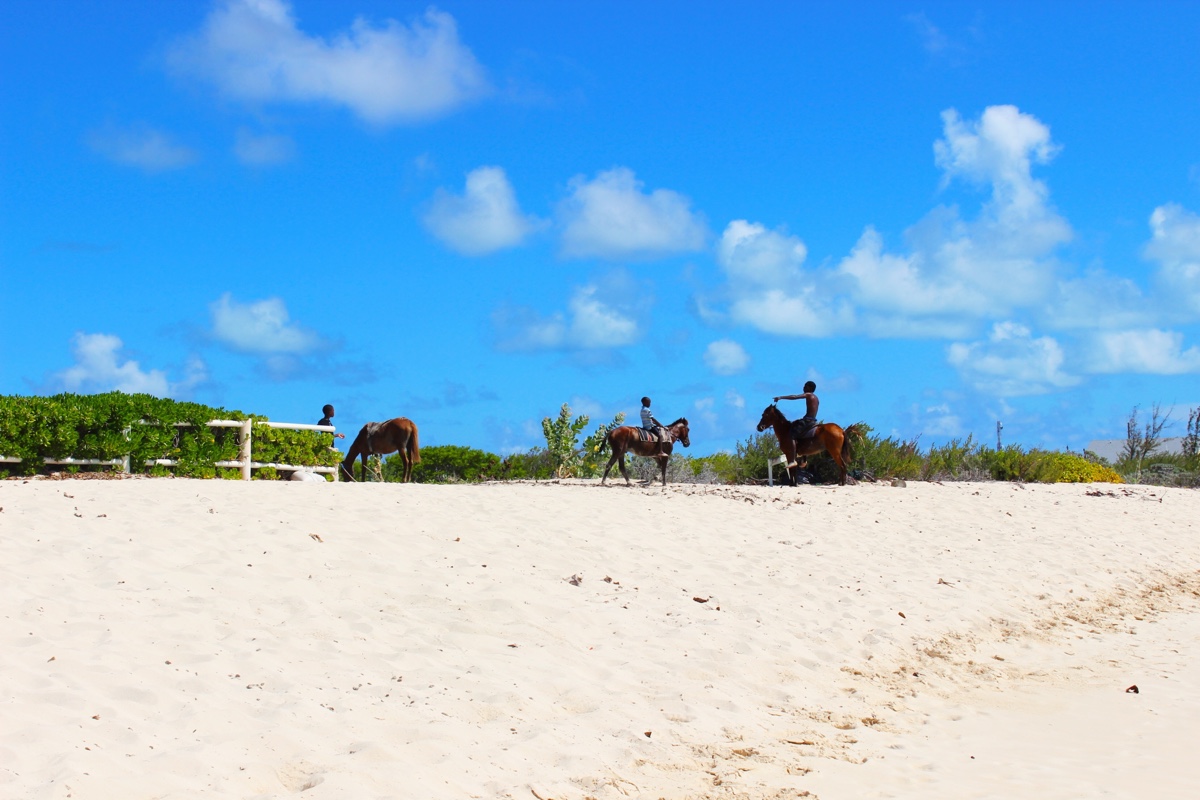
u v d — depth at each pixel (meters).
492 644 8.96
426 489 17.30
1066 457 31.39
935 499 21.31
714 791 6.38
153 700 6.69
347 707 7.00
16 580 9.12
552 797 5.96
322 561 10.84
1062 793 6.55
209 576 9.84
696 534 14.79
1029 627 12.22
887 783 6.73
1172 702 9.29
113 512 12.16
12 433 17.23
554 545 12.88
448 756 6.28
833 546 15.20
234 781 5.57
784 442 23.83
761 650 9.71
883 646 10.45
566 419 29.44
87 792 5.12
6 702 6.32
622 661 8.95
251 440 21.69
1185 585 15.85
